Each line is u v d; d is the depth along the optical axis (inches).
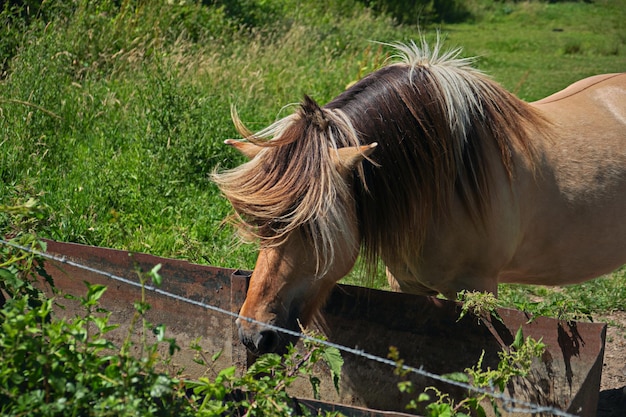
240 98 305.7
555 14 1014.4
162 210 222.4
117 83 311.9
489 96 136.3
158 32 366.3
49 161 250.8
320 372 138.3
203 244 202.1
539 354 110.7
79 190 225.6
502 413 124.0
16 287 106.1
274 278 114.9
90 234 196.7
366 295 132.6
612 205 148.9
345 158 113.7
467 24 939.3
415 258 134.3
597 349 115.6
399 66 132.4
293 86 343.9
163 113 258.4
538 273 151.6
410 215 125.8
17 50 314.0
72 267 150.9
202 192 240.2
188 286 141.9
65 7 356.8
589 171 146.5
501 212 134.4
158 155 247.1
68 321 152.1
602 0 1062.4
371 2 783.7
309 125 118.0
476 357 125.7
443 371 128.3
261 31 444.1
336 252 117.1
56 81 287.4
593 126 153.2
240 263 195.2
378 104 125.1
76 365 90.6
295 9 596.1
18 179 227.9
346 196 115.8
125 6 378.9
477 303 121.3
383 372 133.1
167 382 87.2
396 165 123.7
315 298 119.4
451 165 128.5
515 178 136.7
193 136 250.5
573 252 149.3
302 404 110.2
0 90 276.4
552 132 146.9
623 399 159.6
